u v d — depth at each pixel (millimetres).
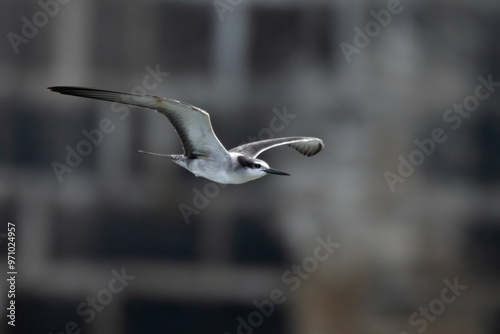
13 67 18812
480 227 19469
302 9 19484
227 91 19125
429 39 20109
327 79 19500
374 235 18641
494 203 19469
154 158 18750
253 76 19312
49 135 18906
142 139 18766
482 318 18766
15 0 18859
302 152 10766
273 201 18656
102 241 18828
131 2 18906
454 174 19625
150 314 18734
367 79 19609
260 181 18703
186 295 18656
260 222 18625
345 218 18656
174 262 18672
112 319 18750
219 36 19156
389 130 19469
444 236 19156
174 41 19062
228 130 19172
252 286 18453
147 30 18984
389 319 18234
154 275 18703
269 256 18609
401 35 19891
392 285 18484
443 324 18688
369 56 19734
